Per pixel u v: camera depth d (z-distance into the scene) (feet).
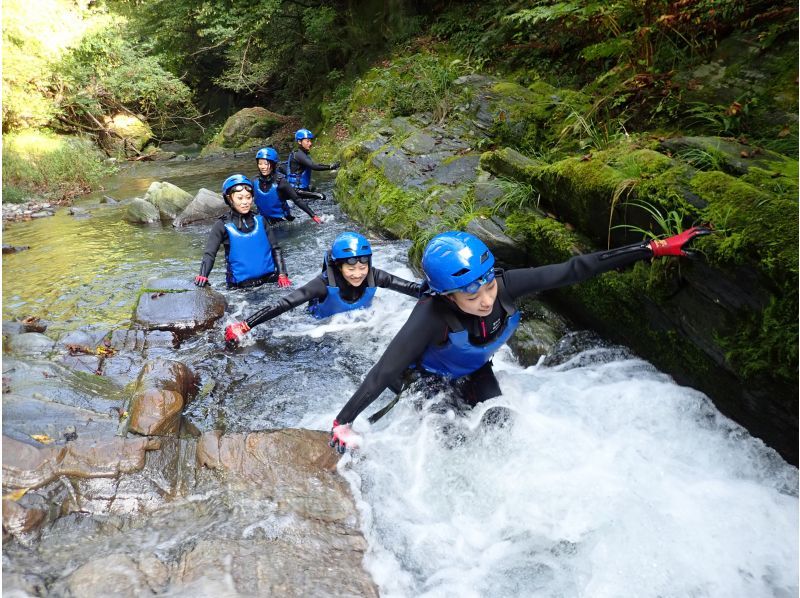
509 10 33.76
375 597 7.14
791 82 15.40
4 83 46.78
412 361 9.32
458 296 8.77
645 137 15.94
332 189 33.04
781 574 7.48
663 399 10.75
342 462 9.68
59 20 51.67
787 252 8.09
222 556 7.42
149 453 9.30
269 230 18.76
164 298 16.02
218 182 39.55
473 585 7.53
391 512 8.75
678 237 9.18
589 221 12.88
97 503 8.46
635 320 11.85
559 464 9.57
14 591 6.85
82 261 22.27
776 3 17.74
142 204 28.66
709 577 7.47
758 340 8.77
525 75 29.99
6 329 14.97
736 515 8.37
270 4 52.95
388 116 37.06
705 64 18.42
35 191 38.88
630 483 9.07
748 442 9.67
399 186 23.29
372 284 14.48
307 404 11.98
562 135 20.53
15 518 7.91
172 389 11.21
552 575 7.66
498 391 10.82
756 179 10.14
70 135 55.52
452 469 9.61
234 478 9.12
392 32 48.85
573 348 13.20
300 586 7.10
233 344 14.42
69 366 13.02
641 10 20.80
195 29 67.00
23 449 8.84
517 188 15.99
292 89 63.52
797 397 8.38
